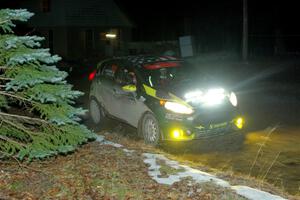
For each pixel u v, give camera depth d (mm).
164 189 6105
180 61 10516
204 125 8758
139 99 9586
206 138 8906
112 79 10766
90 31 37719
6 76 6500
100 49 38281
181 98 8961
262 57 31312
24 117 6645
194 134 8734
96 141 8680
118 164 7203
